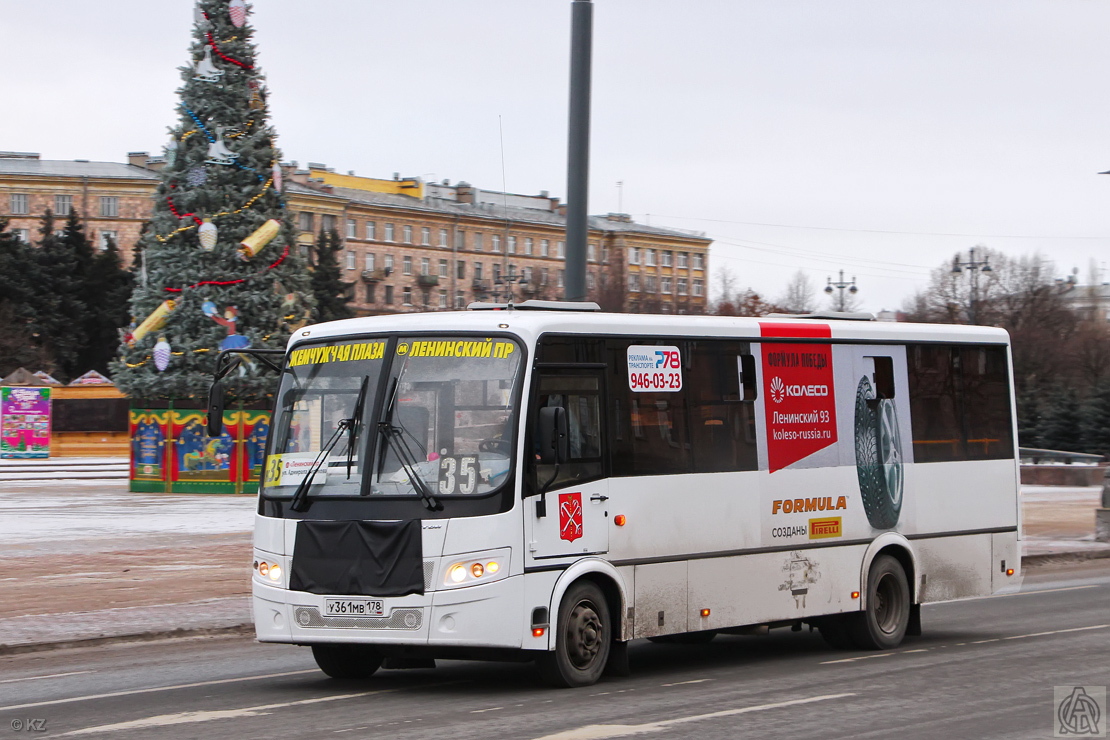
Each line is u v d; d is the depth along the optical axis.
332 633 9.84
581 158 14.65
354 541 9.81
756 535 11.88
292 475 10.30
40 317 80.75
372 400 10.17
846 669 11.45
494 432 9.91
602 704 9.42
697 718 8.77
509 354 10.09
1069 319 71.94
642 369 11.08
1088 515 31.61
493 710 9.18
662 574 11.00
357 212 113.62
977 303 67.81
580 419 10.47
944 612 16.61
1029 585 20.05
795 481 12.31
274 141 38.28
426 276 116.69
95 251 88.00
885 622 13.17
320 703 9.62
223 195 37.06
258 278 37.28
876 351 13.38
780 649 13.30
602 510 10.52
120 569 19.45
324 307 86.38
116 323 82.31
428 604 9.59
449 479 9.78
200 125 36.97
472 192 123.50
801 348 12.61
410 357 10.23
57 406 55.62
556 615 10.03
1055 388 52.06
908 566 13.55
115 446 56.00
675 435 11.27
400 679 11.05
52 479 42.78
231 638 14.33
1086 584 20.02
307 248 109.31
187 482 36.06
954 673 11.04
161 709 9.43
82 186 115.06
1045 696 9.77
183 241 37.22
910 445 13.59
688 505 11.27
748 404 12.01
